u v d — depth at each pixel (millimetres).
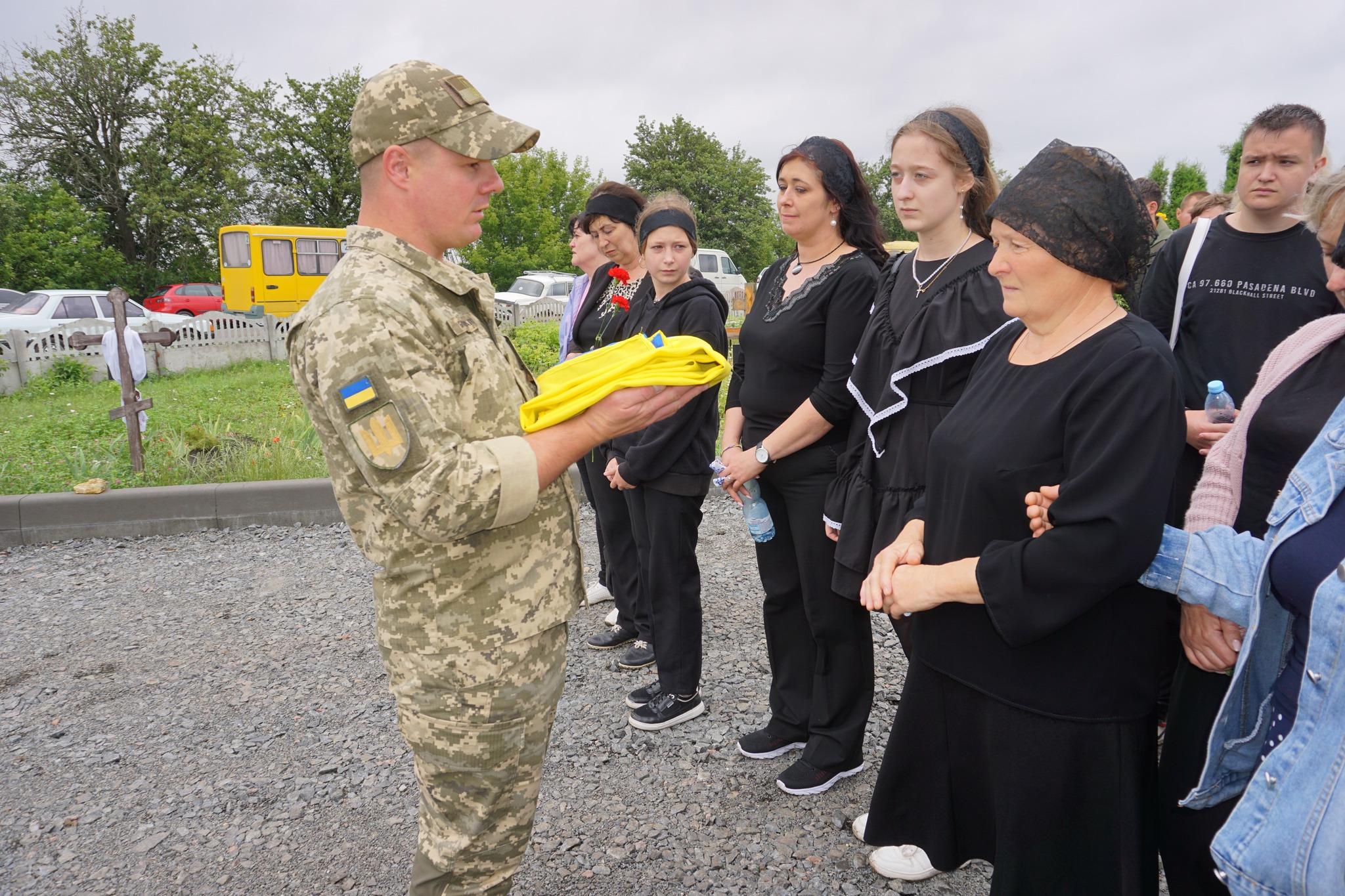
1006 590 1469
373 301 1471
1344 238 1389
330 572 4746
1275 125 2494
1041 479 1532
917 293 2205
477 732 1641
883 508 2219
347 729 3158
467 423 1602
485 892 1768
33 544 5289
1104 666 1528
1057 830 1588
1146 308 2908
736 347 2969
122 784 2830
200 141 34219
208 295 24375
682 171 37219
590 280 3938
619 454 3205
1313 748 1188
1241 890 1272
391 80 1563
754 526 2684
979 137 2146
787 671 2854
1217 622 1554
